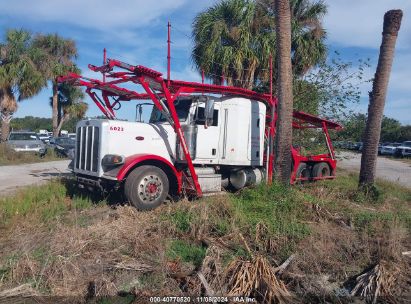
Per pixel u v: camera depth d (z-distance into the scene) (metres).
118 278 5.23
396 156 39.25
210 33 16.61
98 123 8.77
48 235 6.44
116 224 6.80
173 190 9.45
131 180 8.37
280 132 9.96
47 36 33.34
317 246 6.30
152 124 9.39
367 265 6.04
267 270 5.26
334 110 17.12
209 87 9.77
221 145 10.22
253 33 17.03
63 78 10.16
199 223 6.85
